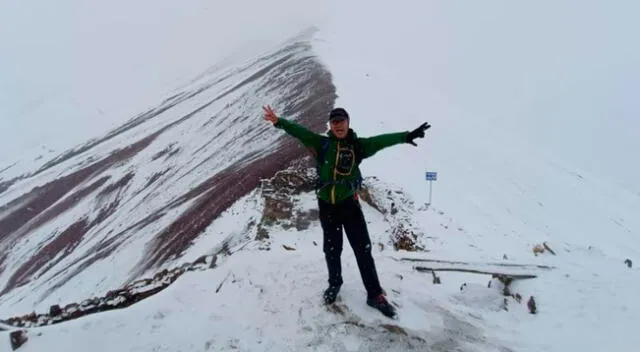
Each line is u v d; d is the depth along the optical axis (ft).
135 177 114.93
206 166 103.81
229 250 51.65
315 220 54.13
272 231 51.26
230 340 13.30
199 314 14.46
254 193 68.74
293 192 62.18
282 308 14.89
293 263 18.37
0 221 117.50
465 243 54.60
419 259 21.84
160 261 67.46
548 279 19.71
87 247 87.40
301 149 86.22
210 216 71.67
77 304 20.57
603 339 14.75
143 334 13.41
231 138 116.57
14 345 12.50
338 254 14.99
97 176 125.59
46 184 133.59
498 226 65.87
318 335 13.56
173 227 75.97
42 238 100.32
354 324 14.07
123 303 20.52
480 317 16.37
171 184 101.96
